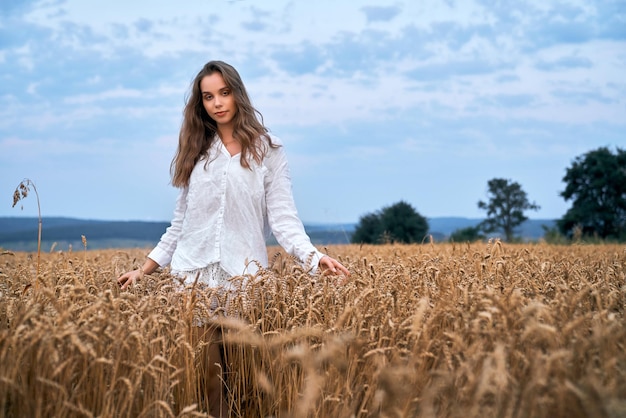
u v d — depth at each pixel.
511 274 4.38
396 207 41.22
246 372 4.33
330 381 3.49
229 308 4.15
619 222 58.34
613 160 58.56
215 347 4.36
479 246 7.41
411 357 3.15
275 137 4.96
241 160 4.73
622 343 3.08
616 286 4.27
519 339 3.05
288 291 4.28
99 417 3.06
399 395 2.77
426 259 5.55
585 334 3.20
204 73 4.76
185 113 4.90
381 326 3.42
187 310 3.93
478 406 2.58
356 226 42.31
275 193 4.90
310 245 4.71
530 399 2.52
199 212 4.74
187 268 4.71
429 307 3.60
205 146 4.89
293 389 3.94
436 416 3.03
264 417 4.10
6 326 3.76
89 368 3.32
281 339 3.16
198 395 4.14
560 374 2.62
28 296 4.05
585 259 6.34
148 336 3.50
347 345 3.42
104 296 3.42
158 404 3.22
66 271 4.45
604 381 2.66
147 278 4.64
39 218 4.52
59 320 3.06
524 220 62.16
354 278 4.28
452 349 3.02
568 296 3.48
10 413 3.19
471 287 3.88
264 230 5.07
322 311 4.01
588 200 59.53
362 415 3.38
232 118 4.81
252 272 4.72
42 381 2.96
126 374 3.33
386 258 6.54
